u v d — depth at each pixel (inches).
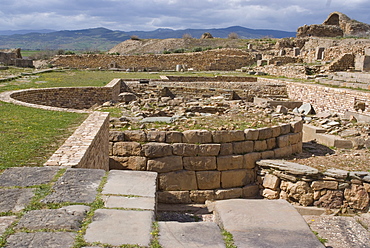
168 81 1096.2
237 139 430.3
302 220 177.8
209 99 838.5
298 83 992.2
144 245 145.3
